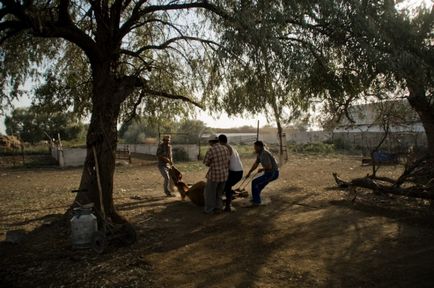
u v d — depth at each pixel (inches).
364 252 218.2
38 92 352.5
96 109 297.9
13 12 240.2
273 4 239.8
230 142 1876.2
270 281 182.1
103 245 228.7
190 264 208.7
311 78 251.9
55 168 920.9
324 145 1258.6
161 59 374.0
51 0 302.4
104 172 289.6
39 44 339.6
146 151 1370.6
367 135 1226.6
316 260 208.4
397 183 376.5
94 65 305.1
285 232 266.4
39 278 192.5
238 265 205.0
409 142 967.0
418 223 275.0
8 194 498.6
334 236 252.1
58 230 282.0
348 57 253.0
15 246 248.7
